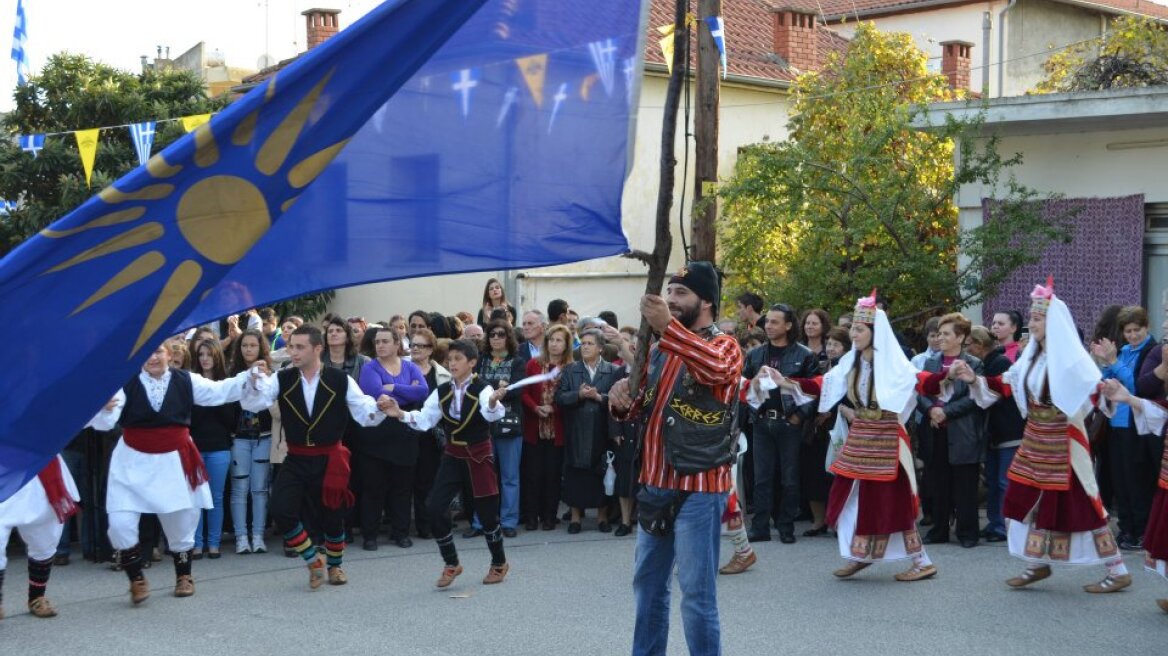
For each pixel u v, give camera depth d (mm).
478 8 3898
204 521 9523
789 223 13992
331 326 9844
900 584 7977
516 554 9266
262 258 4070
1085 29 28125
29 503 7383
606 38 4199
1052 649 6422
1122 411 9039
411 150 4160
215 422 9328
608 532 10180
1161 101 11500
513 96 4195
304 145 3826
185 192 3752
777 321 9359
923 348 12461
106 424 7668
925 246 12852
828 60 18891
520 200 4223
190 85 19688
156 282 3791
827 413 9695
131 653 6703
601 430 9953
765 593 7766
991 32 26797
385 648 6672
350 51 3809
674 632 6895
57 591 8328
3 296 3625
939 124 13133
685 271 5027
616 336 5559
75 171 18266
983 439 9156
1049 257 13070
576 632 6938
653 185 19594
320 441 8086
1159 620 6996
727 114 20734
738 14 23781
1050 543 7617
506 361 10195
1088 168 12977
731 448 5020
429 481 10102
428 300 19094
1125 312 9195
